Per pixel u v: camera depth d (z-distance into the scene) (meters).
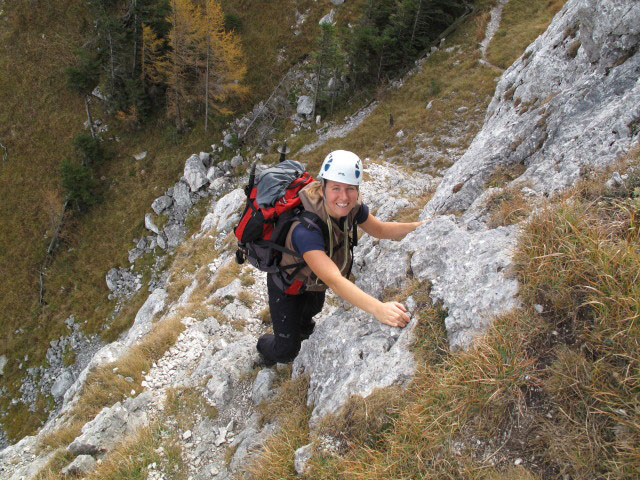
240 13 41.03
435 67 32.38
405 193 14.15
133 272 31.20
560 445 2.41
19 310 30.88
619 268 2.63
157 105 37.53
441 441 2.76
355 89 35.38
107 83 36.53
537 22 32.34
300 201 3.30
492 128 8.81
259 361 5.65
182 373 6.46
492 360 2.84
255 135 36.00
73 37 39.34
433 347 3.40
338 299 6.91
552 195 4.04
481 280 3.50
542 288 2.99
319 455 3.22
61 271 31.97
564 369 2.61
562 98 5.76
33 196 34.88
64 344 28.94
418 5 32.66
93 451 4.99
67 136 36.94
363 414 3.20
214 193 33.19
